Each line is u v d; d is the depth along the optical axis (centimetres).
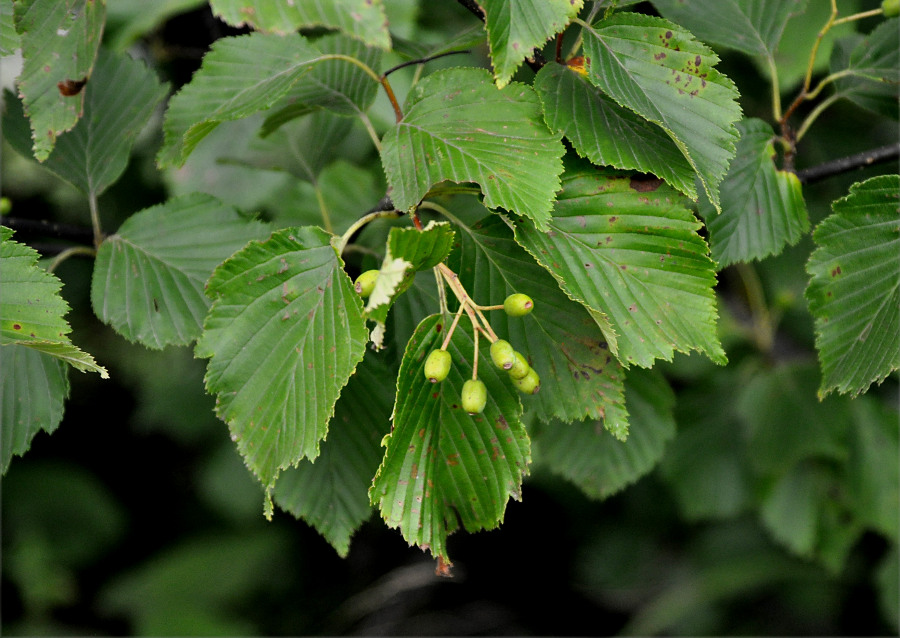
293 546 288
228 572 274
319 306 130
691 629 247
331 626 281
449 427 131
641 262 131
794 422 157
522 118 131
